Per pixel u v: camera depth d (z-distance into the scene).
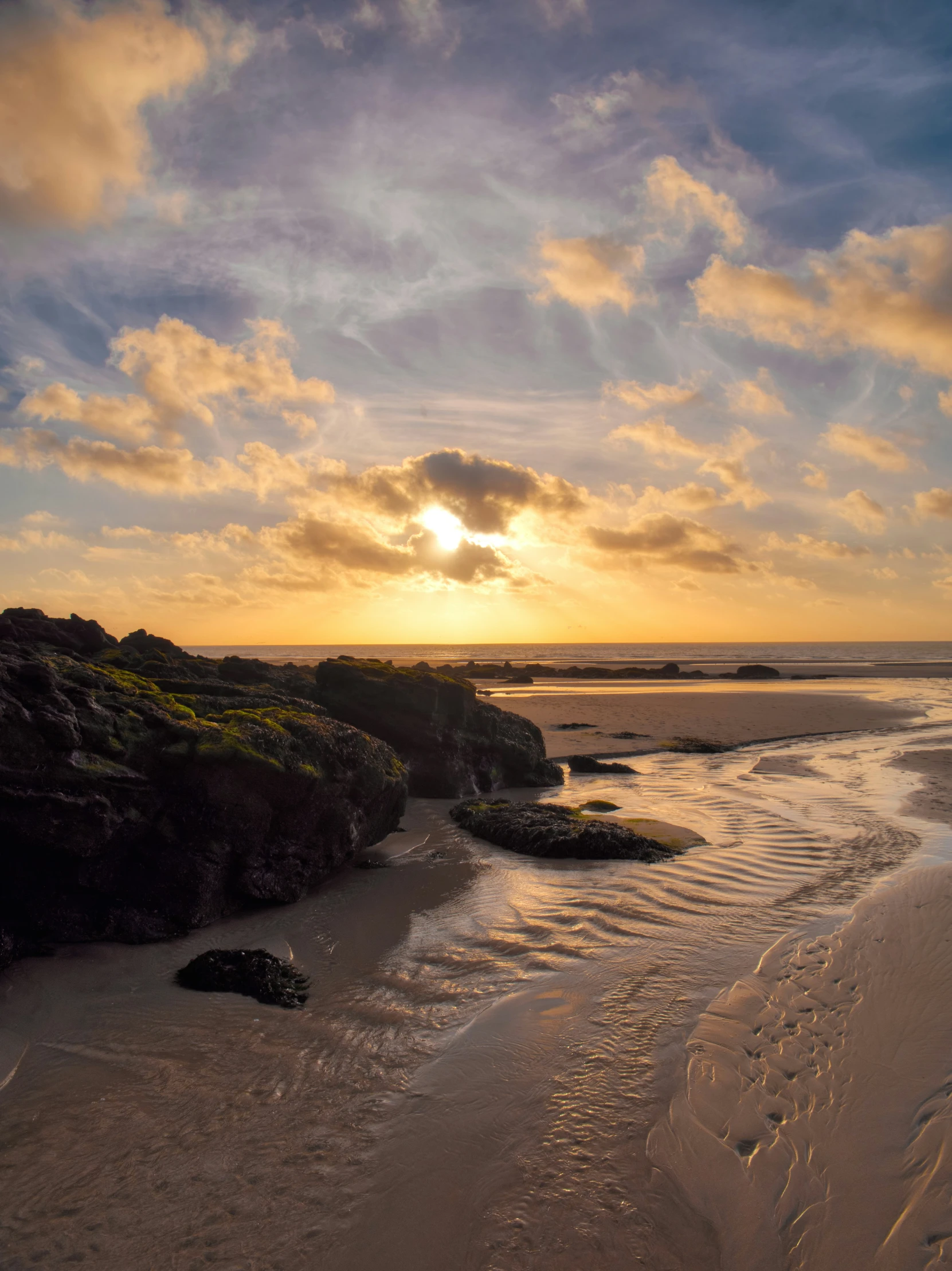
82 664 11.62
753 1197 4.05
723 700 37.53
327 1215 3.98
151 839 8.16
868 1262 3.59
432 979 6.89
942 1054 5.24
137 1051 5.65
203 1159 4.42
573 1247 3.75
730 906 8.57
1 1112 4.89
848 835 11.59
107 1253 3.72
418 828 12.87
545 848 10.98
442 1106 4.91
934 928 7.47
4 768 7.09
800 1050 5.44
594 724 27.83
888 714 30.97
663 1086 5.08
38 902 7.41
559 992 6.52
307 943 7.84
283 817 9.14
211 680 16.02
